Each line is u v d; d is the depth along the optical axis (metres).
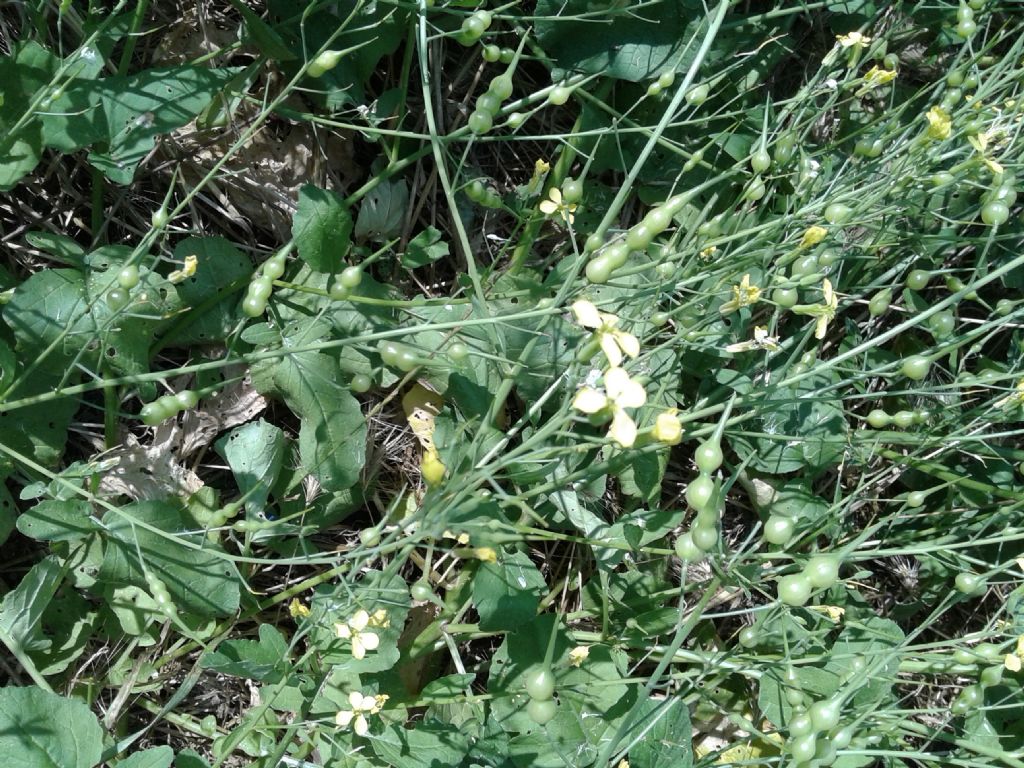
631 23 0.48
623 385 0.28
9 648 0.38
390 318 0.44
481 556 0.35
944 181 0.40
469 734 0.41
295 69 0.44
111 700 0.42
